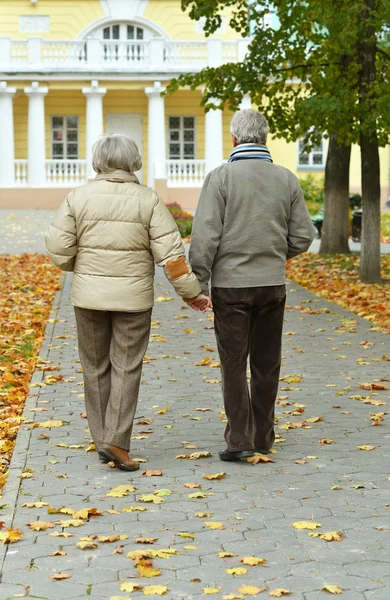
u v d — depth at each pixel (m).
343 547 4.85
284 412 7.90
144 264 6.26
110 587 4.38
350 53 15.82
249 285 6.27
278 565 4.62
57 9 40.66
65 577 4.46
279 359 6.54
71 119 40.19
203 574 4.52
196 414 7.87
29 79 37.09
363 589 4.34
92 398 6.44
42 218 32.91
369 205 16.45
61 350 10.80
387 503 5.55
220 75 17.52
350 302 14.42
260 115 6.45
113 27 41.06
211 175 6.29
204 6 17.02
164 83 38.00
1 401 8.35
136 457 6.61
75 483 5.98
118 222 6.18
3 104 37.44
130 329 6.29
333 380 9.15
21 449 6.77
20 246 24.25
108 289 6.20
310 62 17.58
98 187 6.25
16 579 4.45
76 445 6.85
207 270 6.23
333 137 20.97
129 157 6.29
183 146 40.62
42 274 18.27
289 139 18.23
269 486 5.89
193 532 5.09
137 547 4.86
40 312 13.75
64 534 5.02
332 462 6.42
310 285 16.72
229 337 6.33
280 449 6.78
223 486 5.91
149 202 6.21
